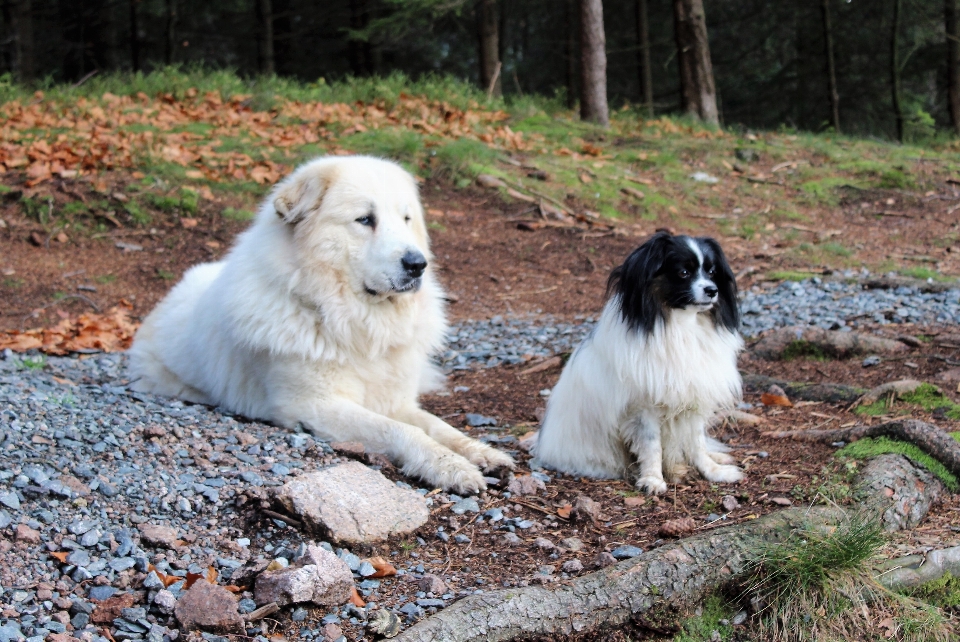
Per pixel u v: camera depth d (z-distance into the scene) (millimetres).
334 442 4355
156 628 2854
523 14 27672
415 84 15289
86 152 9969
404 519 3645
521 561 3443
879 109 24328
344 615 3000
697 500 3959
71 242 8852
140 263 8688
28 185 9227
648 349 4035
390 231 4477
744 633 3174
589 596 3115
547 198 10773
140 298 8172
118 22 26328
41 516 3336
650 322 4020
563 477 4363
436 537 3635
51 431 4074
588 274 9219
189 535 3422
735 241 10234
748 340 6633
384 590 3193
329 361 4582
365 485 3752
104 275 8430
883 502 3754
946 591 3350
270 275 4566
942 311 7168
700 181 12062
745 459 4465
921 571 3344
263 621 2934
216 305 4887
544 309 8305
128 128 11344
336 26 25188
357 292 4527
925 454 4191
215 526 3510
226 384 4945
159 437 4191
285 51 25516
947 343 6164
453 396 5992
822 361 6172
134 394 5078
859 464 4141
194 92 13594
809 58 24359
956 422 4766
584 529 3727
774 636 3143
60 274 8336
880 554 3420
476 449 4402
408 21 15656
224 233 9312
